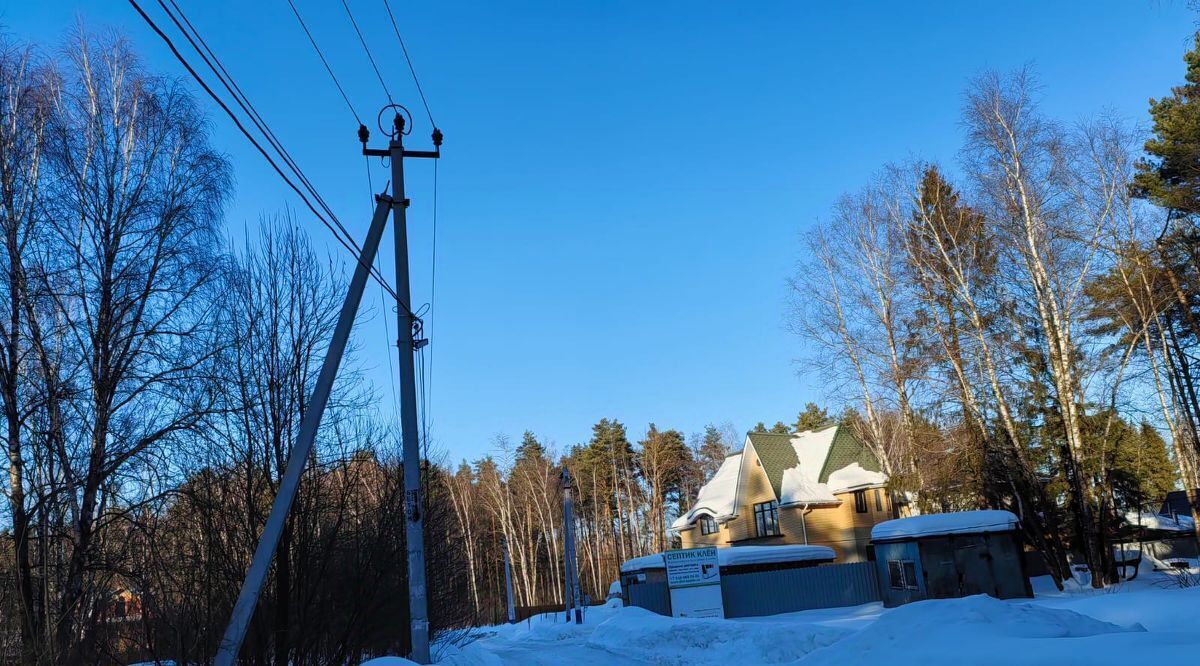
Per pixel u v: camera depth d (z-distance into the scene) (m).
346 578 15.21
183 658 11.77
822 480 45.28
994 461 29.59
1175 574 27.53
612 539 83.69
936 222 30.84
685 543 54.06
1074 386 27.84
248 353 15.64
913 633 9.61
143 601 12.61
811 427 84.50
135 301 18.12
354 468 16.48
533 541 78.50
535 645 27.92
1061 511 31.05
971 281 29.98
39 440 16.38
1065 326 27.75
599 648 24.20
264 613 12.98
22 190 17.69
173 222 19.22
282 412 15.28
